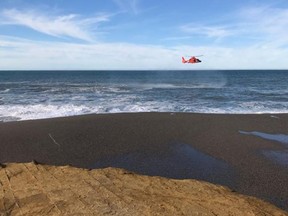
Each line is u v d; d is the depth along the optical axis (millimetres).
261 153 10367
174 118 15852
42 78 68250
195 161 9492
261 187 7586
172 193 5676
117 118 15602
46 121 14719
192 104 21906
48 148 10703
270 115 17219
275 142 11781
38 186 5852
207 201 5363
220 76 79625
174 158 9750
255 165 9180
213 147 10984
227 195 5684
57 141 11477
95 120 15047
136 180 6277
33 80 57531
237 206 5191
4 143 11219
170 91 31609
